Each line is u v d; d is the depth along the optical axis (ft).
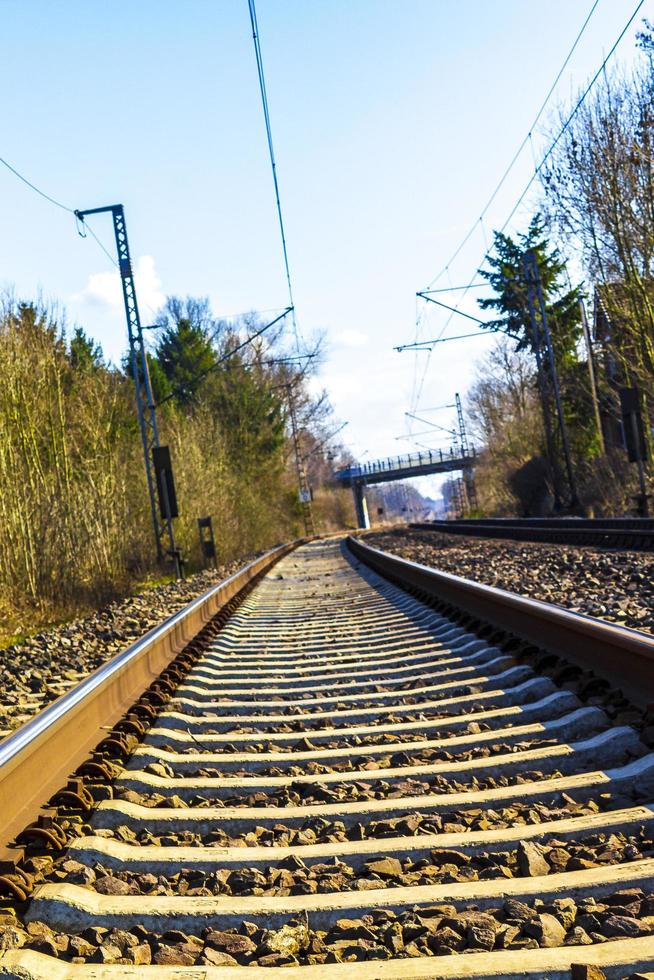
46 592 56.29
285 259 67.77
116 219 79.41
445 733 16.08
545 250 164.14
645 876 9.24
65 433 72.64
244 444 182.19
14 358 65.57
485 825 11.50
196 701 20.68
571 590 34.45
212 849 11.35
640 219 89.10
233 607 43.65
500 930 8.61
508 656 20.68
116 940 8.96
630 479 108.99
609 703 15.38
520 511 154.10
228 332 218.59
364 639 28.89
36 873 10.46
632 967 7.63
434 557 66.28
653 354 91.15
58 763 14.11
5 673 29.14
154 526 81.92
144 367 81.61
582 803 11.80
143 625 41.68
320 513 328.70
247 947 8.87
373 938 8.79
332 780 14.05
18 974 7.91
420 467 328.49
